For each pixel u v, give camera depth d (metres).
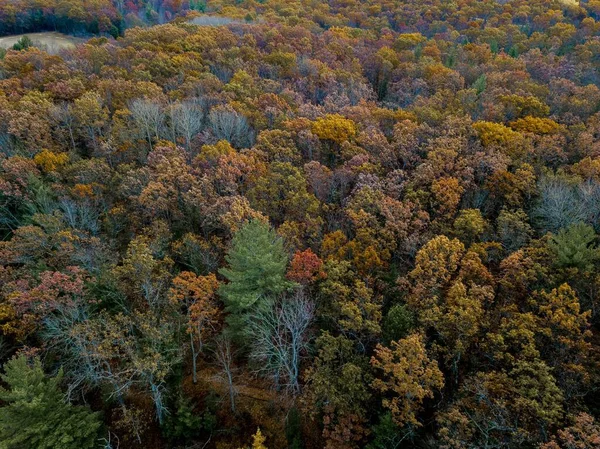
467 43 91.62
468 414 26.22
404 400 27.38
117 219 42.97
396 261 39.25
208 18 104.88
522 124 53.06
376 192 41.31
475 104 59.09
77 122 54.31
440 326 29.59
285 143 50.47
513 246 36.94
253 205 42.22
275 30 88.62
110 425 32.88
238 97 61.81
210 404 33.78
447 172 44.62
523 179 42.03
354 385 28.23
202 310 33.34
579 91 61.59
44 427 25.70
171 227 43.47
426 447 27.69
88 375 30.11
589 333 27.00
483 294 30.42
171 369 33.16
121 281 34.41
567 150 48.94
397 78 77.25
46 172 46.41
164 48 77.69
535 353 26.33
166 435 32.44
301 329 32.44
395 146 50.19
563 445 23.25
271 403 34.06
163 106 57.25
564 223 37.50
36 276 34.00
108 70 66.62
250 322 31.06
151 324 31.94
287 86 66.69
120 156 50.75
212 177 43.94
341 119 54.28
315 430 32.41
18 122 48.56
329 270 33.94
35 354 31.06
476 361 29.70
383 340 31.08
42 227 40.41
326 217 44.28
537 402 24.19
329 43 87.00
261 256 31.08
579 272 31.20
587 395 26.62
